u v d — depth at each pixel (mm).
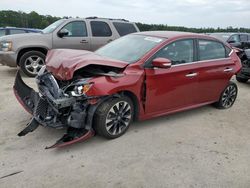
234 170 3662
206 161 3834
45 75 4234
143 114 4543
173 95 4824
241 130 5020
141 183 3266
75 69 3783
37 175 3305
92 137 4312
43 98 4141
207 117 5559
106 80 3939
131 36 5344
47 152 3812
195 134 4695
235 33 14367
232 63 5828
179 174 3488
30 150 3840
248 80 9625
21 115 5051
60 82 4211
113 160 3711
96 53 5008
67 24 8703
